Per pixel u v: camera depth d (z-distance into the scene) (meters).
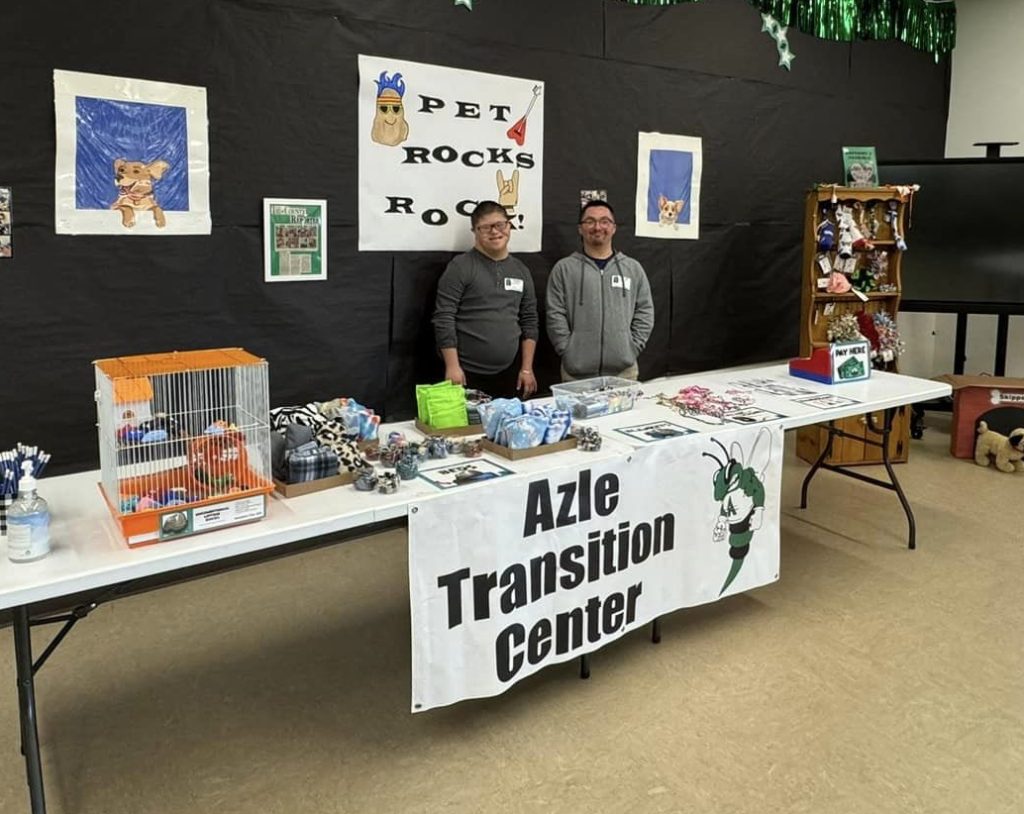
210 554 1.69
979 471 4.57
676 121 4.15
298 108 3.04
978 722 2.26
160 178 2.79
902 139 5.30
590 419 2.75
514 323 3.50
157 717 2.32
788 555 3.42
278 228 3.05
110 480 1.81
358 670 2.58
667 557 2.54
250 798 1.99
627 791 2.00
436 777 2.06
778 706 2.35
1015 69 5.21
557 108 3.71
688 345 4.46
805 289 4.46
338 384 3.30
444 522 2.02
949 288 4.90
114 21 2.64
